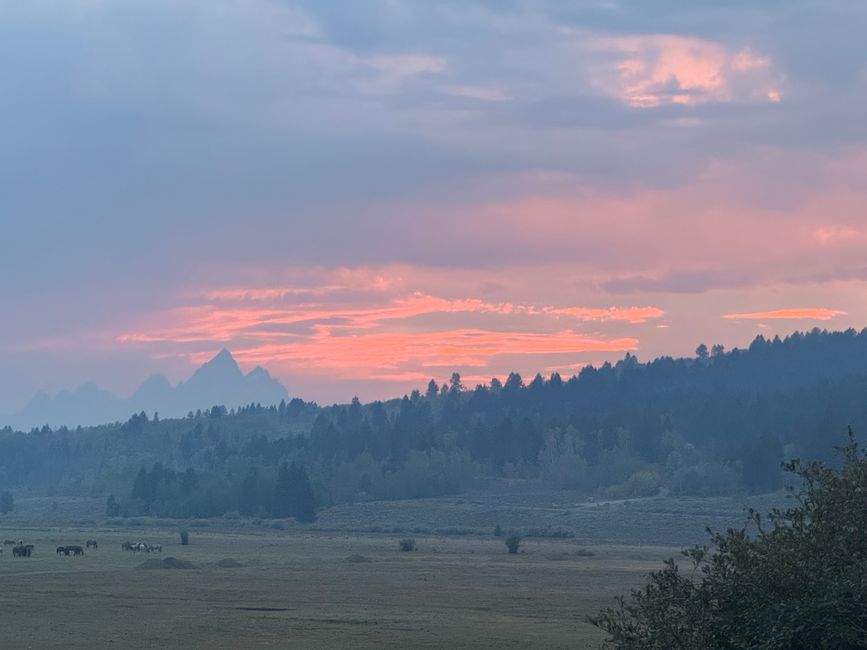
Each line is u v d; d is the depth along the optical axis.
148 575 84.25
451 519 195.00
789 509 16.20
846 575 14.62
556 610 60.31
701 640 15.22
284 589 73.44
